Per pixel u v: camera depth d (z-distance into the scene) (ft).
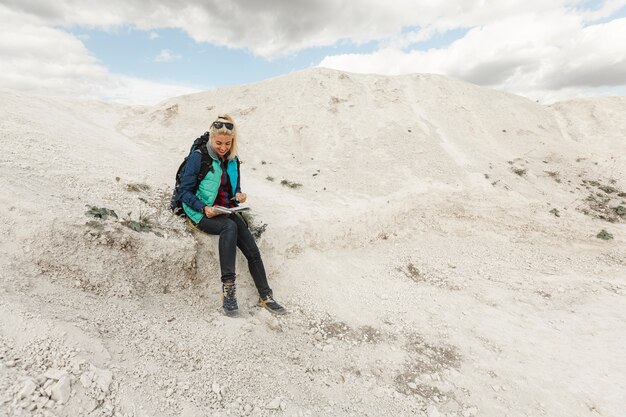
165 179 25.41
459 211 35.63
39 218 14.43
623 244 32.35
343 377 15.24
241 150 41.81
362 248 28.89
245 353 14.57
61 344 10.33
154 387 10.85
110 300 14.05
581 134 54.85
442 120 50.93
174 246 17.62
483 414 14.32
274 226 25.20
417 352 17.72
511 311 22.13
